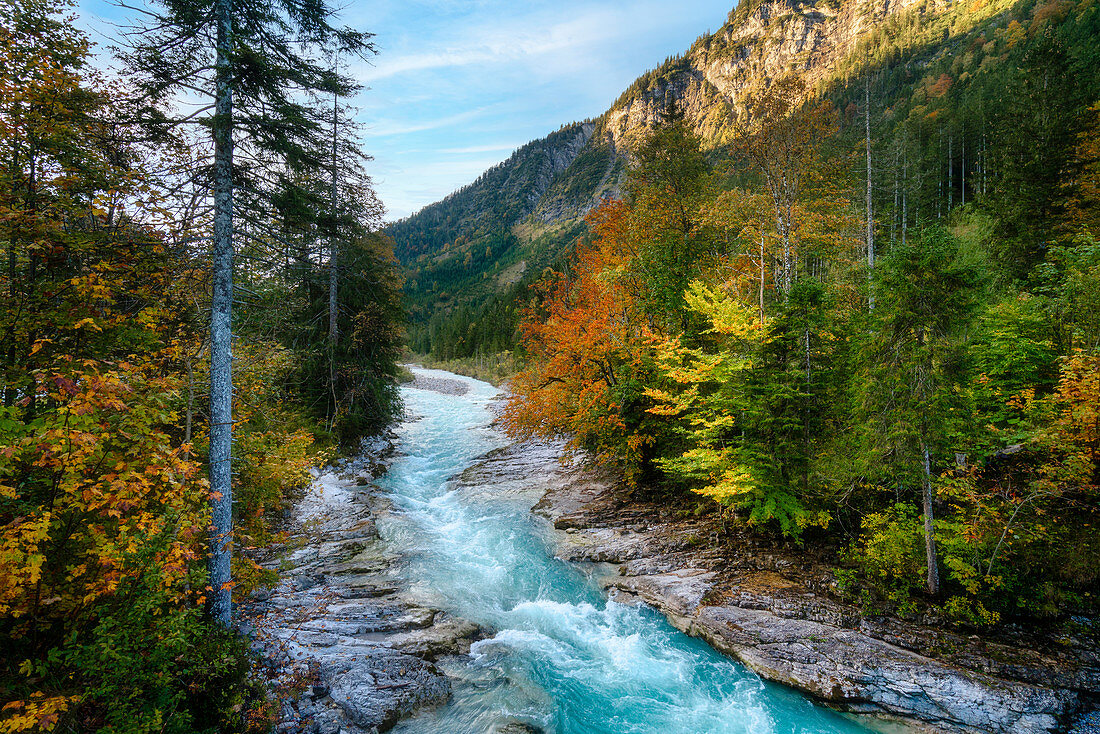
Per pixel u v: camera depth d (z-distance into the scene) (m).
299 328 20.23
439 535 15.98
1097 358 10.05
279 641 8.96
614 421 17.38
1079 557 9.89
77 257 7.33
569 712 8.63
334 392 22.42
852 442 11.92
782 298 14.02
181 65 7.73
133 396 6.19
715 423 13.52
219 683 6.90
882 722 8.60
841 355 13.45
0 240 6.46
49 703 4.37
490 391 50.97
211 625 7.56
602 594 12.90
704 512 15.81
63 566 5.71
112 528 5.87
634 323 19.84
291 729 7.16
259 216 9.35
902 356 10.50
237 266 10.21
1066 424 10.06
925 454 10.50
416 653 9.53
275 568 12.28
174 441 10.56
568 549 14.97
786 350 13.68
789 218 17.84
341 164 10.48
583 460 21.95
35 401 6.28
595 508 17.47
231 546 8.36
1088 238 13.98
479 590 12.69
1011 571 10.06
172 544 5.86
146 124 7.65
